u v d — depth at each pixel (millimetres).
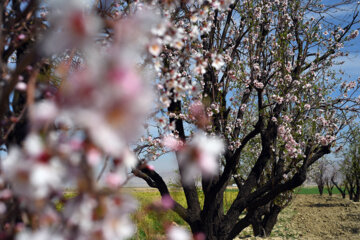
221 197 4949
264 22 5516
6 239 1095
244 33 5273
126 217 882
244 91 5875
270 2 5484
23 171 766
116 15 2166
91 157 773
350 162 14008
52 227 872
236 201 4832
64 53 1640
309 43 5434
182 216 4633
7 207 1104
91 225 838
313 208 13016
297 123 5523
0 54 1718
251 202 4738
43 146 786
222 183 4531
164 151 3736
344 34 5762
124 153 862
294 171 6035
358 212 10594
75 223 851
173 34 1824
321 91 5781
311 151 4688
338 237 8156
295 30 5691
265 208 7004
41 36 1659
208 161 979
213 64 2457
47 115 728
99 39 1362
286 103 5461
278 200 6883
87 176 805
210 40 4965
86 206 833
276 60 5168
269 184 4922
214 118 4949
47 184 815
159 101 2152
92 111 660
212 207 4645
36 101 1466
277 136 5496
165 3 2152
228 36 5703
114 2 1974
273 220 7246
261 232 7262
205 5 2668
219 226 4668
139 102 667
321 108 5852
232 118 6090
